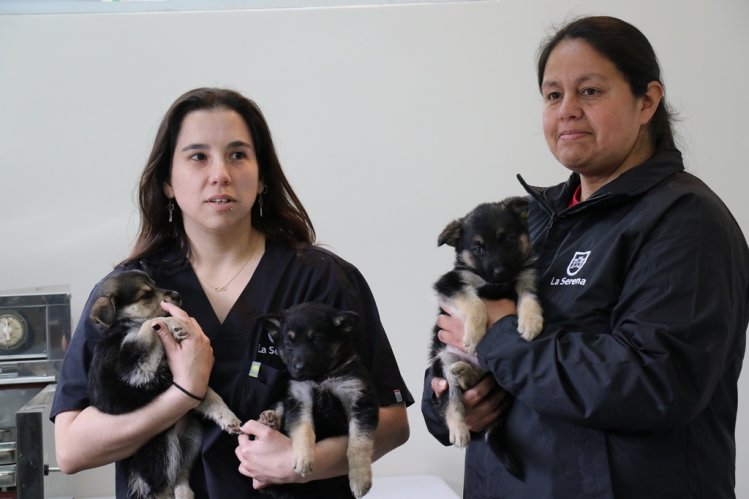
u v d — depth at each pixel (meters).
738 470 4.50
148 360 2.21
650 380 1.78
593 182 2.29
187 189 2.30
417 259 4.55
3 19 4.33
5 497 3.14
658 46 4.58
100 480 4.30
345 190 4.52
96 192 4.39
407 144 4.53
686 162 4.60
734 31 4.58
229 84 4.46
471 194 4.55
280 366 2.40
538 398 1.91
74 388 2.36
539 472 2.03
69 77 4.37
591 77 2.13
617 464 1.91
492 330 2.10
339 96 4.50
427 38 4.52
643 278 1.91
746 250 2.03
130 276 2.42
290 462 2.12
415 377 4.54
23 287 4.34
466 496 2.37
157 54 4.41
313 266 2.51
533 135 4.56
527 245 2.46
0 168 4.33
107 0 4.41
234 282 2.44
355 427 2.28
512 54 4.54
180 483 2.29
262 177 2.53
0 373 3.53
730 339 1.90
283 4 4.47
